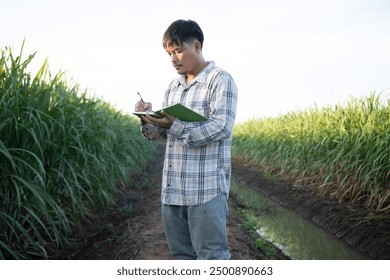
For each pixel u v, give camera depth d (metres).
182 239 1.86
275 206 6.02
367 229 3.89
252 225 4.34
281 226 4.84
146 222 3.77
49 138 2.87
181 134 1.57
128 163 6.80
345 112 5.18
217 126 1.56
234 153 12.84
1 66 2.71
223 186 1.70
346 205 4.64
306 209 5.34
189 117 1.54
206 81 1.72
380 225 3.82
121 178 5.91
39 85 3.05
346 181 4.89
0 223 2.68
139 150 8.09
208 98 1.71
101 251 3.34
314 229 4.71
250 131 11.04
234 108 1.64
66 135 3.25
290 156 6.86
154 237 3.25
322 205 5.05
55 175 3.27
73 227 3.81
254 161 9.83
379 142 4.14
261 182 7.74
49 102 3.16
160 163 10.30
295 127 6.89
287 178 7.02
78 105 3.62
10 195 2.73
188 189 1.68
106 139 4.77
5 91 2.61
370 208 4.30
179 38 1.68
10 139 2.66
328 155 5.05
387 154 3.99
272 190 6.90
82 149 3.37
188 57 1.71
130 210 4.73
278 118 8.80
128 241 3.33
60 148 3.21
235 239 3.44
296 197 5.86
